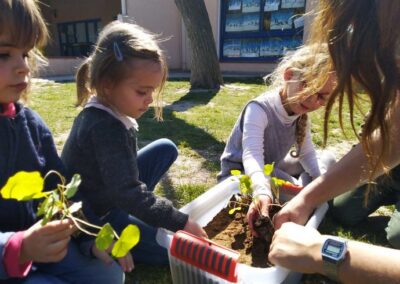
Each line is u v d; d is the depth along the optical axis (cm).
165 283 146
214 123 425
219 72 750
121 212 153
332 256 94
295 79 172
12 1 100
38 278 109
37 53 123
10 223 116
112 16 1296
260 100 195
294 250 104
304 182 197
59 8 1454
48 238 89
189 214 152
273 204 152
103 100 133
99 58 130
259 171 164
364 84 87
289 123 195
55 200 76
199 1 704
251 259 138
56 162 134
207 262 112
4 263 92
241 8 1036
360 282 90
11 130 115
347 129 386
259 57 1045
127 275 150
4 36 99
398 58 84
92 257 126
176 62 1155
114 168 126
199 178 260
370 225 200
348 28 85
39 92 660
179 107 531
